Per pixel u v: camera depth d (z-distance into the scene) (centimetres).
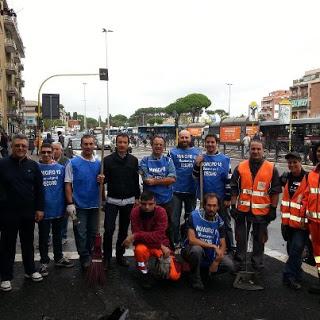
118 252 618
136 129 8350
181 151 691
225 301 495
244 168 589
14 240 522
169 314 460
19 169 520
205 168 641
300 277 546
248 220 588
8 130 5953
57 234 602
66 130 8194
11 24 5606
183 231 629
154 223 552
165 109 11506
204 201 555
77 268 605
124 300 497
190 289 532
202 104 9919
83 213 595
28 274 552
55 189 586
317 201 512
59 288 531
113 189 598
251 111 4194
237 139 3925
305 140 3092
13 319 448
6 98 5862
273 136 3853
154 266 530
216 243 552
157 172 623
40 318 450
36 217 540
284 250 707
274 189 576
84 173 591
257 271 592
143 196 542
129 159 605
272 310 471
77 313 462
